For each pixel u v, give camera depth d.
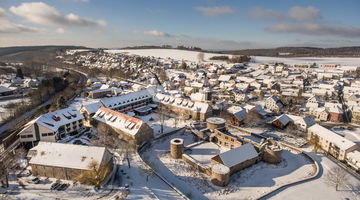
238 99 152.75
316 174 63.81
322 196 54.94
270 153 70.25
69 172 56.25
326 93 162.12
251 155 68.69
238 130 98.38
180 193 54.38
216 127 87.69
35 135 75.44
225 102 139.00
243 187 58.91
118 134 85.56
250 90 184.62
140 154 74.81
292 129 99.62
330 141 79.81
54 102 130.50
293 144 85.19
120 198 50.75
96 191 53.16
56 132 78.44
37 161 57.53
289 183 59.38
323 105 132.75
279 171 66.44
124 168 64.00
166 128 97.19
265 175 64.31
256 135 91.31
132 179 58.91
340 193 56.19
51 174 57.56
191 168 67.50
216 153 76.19
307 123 97.31
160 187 56.72
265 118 112.50
